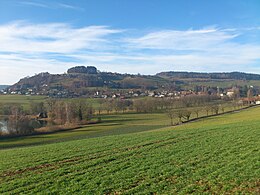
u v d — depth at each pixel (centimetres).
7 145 7662
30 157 3450
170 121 12019
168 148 3431
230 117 10506
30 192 2117
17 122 10025
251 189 1914
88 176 2427
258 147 3159
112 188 2111
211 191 1928
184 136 4294
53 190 2116
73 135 9112
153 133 5028
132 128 10388
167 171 2456
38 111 13962
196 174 2316
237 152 2991
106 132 9519
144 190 2020
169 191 1975
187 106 16938
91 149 3694
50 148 4088
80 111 12862
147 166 2641
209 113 13700
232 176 2191
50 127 10906
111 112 16050
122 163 2820
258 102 17638
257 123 5556
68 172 2620
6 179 2516
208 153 3044
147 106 16025
